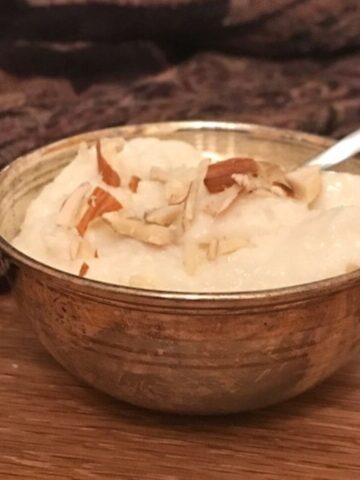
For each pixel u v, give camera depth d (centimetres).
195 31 34
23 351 25
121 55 34
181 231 22
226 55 35
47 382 24
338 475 21
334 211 22
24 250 22
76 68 34
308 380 21
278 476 21
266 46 35
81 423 22
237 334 19
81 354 21
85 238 22
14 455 21
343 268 21
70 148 25
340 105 33
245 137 27
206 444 22
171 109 33
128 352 20
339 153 25
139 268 21
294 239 21
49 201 23
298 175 23
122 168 24
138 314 19
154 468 21
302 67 35
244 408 21
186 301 18
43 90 34
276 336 19
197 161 25
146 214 22
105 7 33
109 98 33
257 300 19
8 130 31
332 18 34
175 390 20
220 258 21
